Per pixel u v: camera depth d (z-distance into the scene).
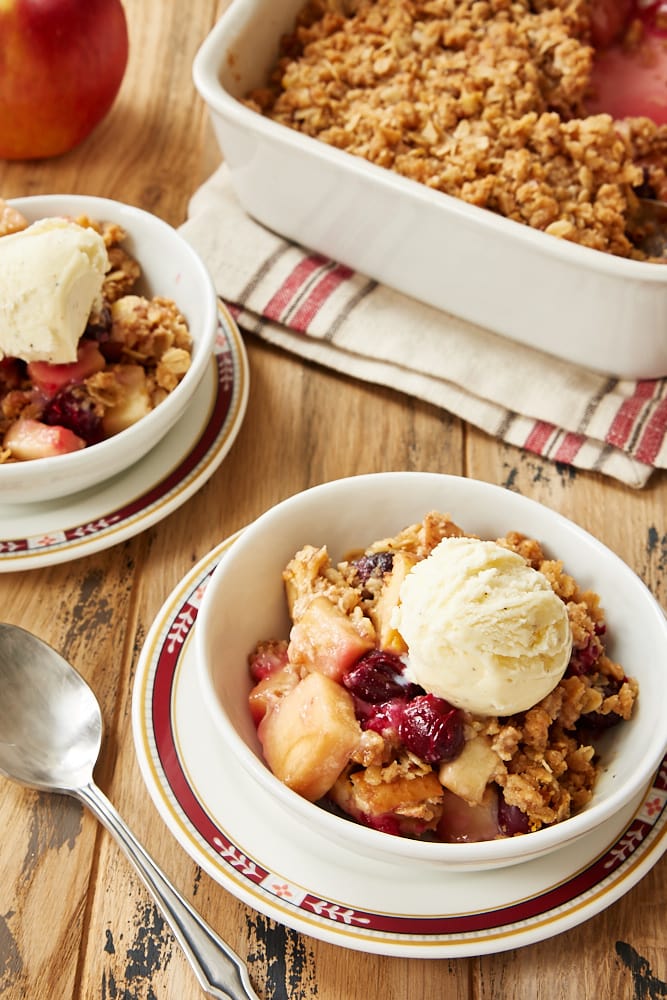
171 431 0.77
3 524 0.74
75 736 0.69
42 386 0.75
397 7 0.88
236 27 0.84
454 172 0.81
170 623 0.69
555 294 0.77
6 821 0.67
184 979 0.64
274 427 0.80
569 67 0.86
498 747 0.63
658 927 0.65
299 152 0.79
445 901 0.63
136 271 0.80
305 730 0.63
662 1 0.93
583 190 0.82
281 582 0.69
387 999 0.64
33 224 0.75
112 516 0.74
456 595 0.63
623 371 0.80
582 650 0.66
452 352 0.82
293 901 0.63
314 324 0.82
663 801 0.65
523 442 0.80
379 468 0.79
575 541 0.69
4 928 0.65
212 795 0.65
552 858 0.64
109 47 0.87
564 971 0.65
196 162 0.91
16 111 0.87
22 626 0.73
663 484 0.79
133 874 0.66
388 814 0.63
